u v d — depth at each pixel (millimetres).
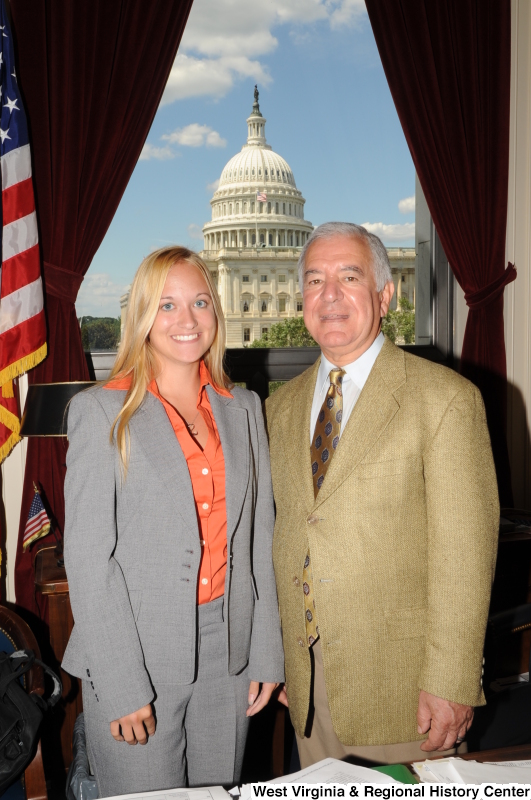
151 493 1231
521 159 3371
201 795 894
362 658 1314
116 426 1236
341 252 1410
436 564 1272
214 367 1464
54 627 2037
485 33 3129
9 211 2426
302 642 1400
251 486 1386
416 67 3053
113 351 2994
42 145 2539
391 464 1320
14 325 2420
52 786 2215
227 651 1296
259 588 1412
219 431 1367
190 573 1232
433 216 3139
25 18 2492
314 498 1399
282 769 2164
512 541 2400
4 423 2465
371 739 1320
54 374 2568
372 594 1313
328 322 1401
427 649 1269
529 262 3424
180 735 1270
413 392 1355
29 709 1507
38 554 2375
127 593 1214
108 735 1210
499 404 3229
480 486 1281
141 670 1187
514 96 3338
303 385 1603
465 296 3205
